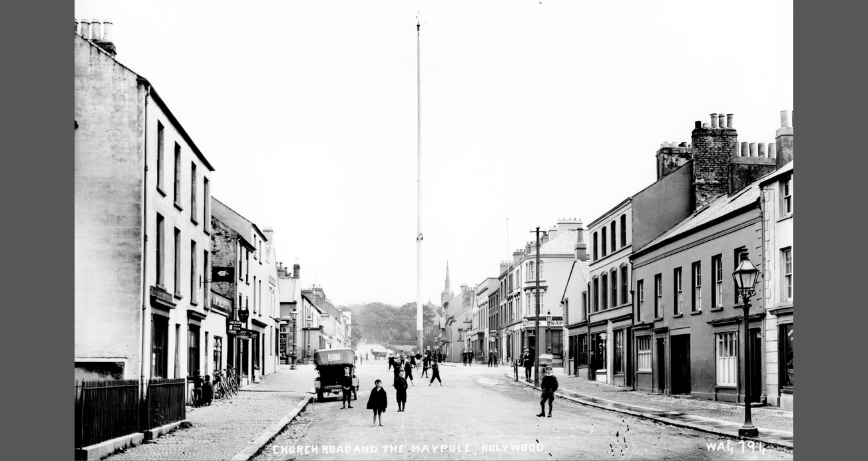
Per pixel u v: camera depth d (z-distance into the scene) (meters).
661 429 23.47
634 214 43.62
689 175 43.53
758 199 29.52
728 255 32.12
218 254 42.44
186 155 30.52
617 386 46.28
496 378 56.03
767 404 28.56
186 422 23.91
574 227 80.62
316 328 94.00
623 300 45.91
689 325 35.97
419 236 46.50
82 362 23.50
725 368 32.62
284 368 68.75
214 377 35.34
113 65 24.38
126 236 23.95
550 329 73.31
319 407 32.53
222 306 38.94
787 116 32.56
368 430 23.23
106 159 24.11
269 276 57.75
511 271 89.38
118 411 18.75
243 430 22.64
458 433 22.30
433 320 199.62
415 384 47.62
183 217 29.94
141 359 23.81
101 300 23.73
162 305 26.28
